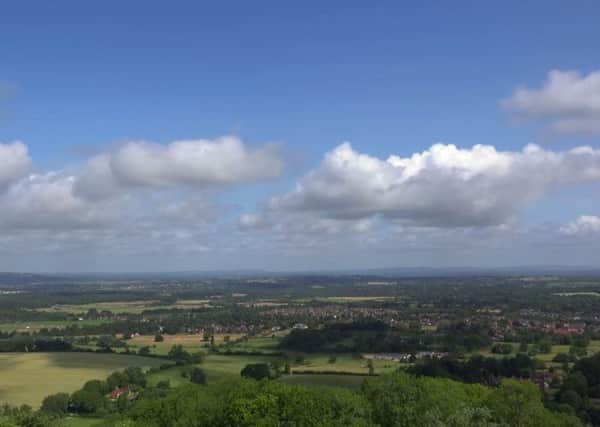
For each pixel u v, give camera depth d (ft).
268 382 311.27
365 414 281.95
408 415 274.57
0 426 260.01
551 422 283.79
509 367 531.09
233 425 279.90
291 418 269.64
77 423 433.07
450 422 229.45
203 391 341.41
